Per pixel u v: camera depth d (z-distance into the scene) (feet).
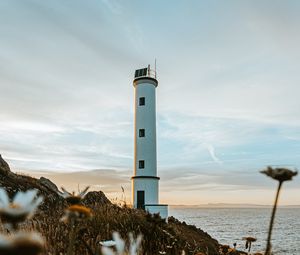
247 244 14.64
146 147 103.50
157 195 102.37
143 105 107.04
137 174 103.19
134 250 5.73
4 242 3.01
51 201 63.77
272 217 6.11
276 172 6.03
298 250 128.16
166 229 29.43
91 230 27.32
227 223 435.12
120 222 34.53
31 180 88.43
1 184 71.10
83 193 8.82
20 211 4.76
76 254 13.10
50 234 22.66
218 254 35.27
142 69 111.24
